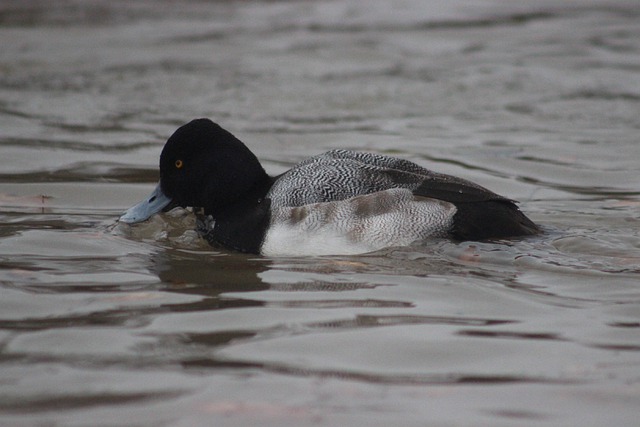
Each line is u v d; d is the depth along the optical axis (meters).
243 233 10.23
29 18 23.91
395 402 6.51
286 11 25.92
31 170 13.43
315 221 9.93
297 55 20.94
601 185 13.18
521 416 6.34
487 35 23.31
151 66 19.88
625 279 9.18
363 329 7.81
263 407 6.39
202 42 22.05
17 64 19.78
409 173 10.21
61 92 17.94
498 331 7.84
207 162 10.52
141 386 6.67
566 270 9.39
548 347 7.50
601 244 10.14
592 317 8.18
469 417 6.31
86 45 21.52
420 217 9.88
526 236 10.14
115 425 6.11
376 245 9.84
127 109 16.95
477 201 9.96
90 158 14.09
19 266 9.50
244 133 15.58
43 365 7.00
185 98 17.69
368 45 21.94
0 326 7.77
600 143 15.20
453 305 8.47
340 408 6.41
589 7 26.88
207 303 8.41
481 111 17.12
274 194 10.28
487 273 9.35
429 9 26.42
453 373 7.01
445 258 9.70
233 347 7.38
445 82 19.03
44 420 6.16
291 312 8.20
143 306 8.32
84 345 7.38
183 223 11.20
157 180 13.16
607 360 7.26
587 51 21.59
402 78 19.30
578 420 6.29
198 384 6.71
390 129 15.98
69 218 11.47
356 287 8.93
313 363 7.11
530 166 14.06
